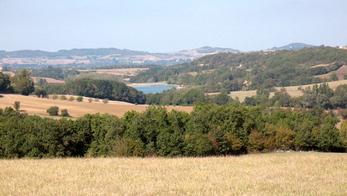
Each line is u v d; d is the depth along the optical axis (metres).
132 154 60.78
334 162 40.28
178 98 152.75
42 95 133.25
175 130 66.31
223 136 68.00
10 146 57.72
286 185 28.78
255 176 32.59
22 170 34.59
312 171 35.06
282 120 82.56
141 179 31.02
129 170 35.06
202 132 69.00
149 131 64.38
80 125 63.25
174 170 35.47
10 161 40.59
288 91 170.00
